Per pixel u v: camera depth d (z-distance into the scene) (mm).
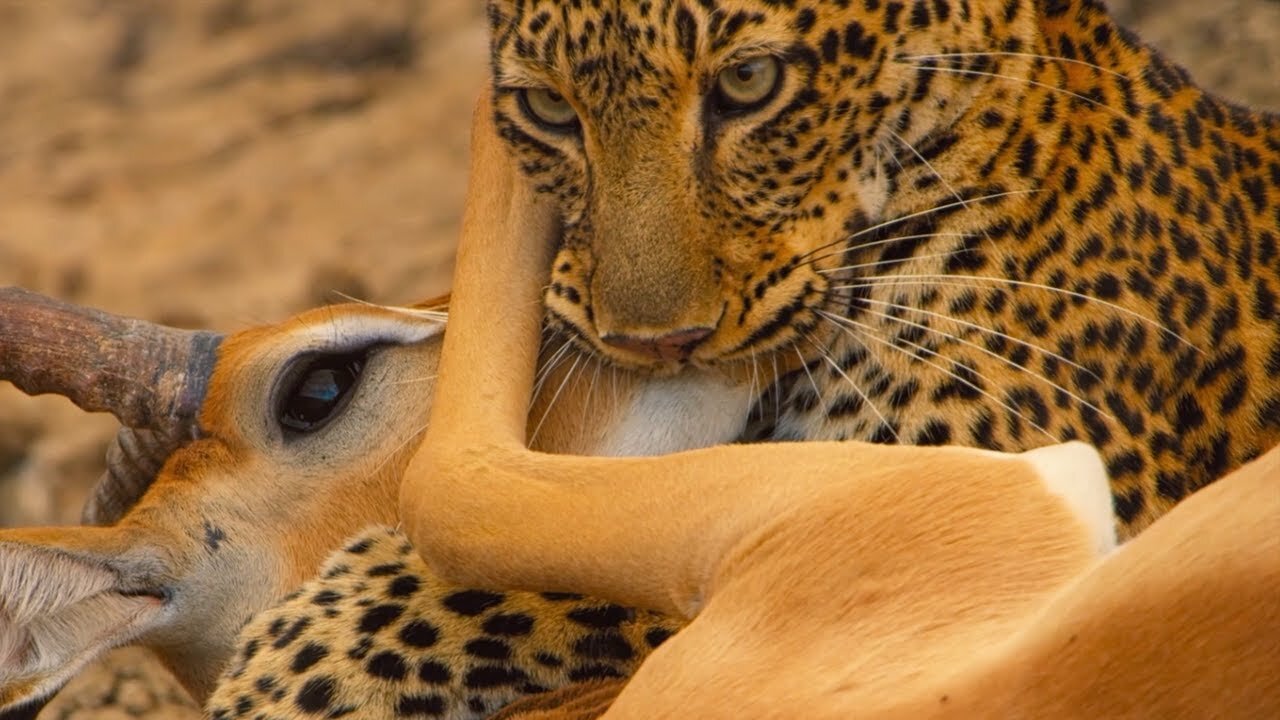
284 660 8992
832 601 7258
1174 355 8922
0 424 16781
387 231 19281
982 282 8703
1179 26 17609
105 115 23281
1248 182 9570
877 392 8828
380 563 9164
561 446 9391
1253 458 9094
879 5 8578
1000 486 7371
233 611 9625
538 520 8180
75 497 15883
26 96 24016
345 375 9766
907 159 8789
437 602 8930
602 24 8555
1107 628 6316
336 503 9688
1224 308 9102
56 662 9133
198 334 9852
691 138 8570
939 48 8664
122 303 18922
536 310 9273
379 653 8852
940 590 7168
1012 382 8609
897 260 8828
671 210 8531
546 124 9148
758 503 7676
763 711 6973
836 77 8594
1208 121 9586
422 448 8820
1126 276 8844
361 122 21875
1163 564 6312
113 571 9312
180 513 9578
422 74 22812
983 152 8773
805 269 8711
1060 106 8953
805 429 9078
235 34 24469
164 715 11641
